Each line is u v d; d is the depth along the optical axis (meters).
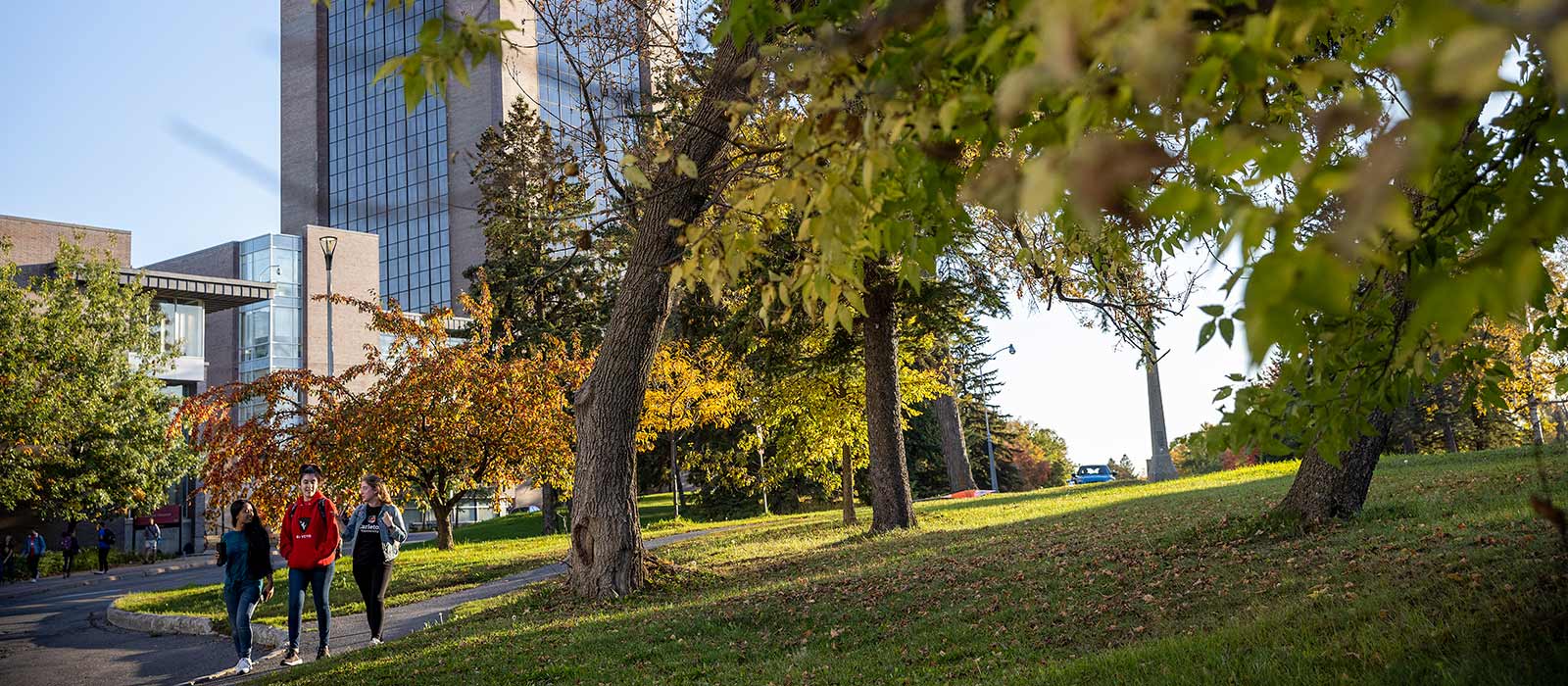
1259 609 7.20
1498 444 44.03
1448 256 3.04
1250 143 1.54
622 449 13.11
